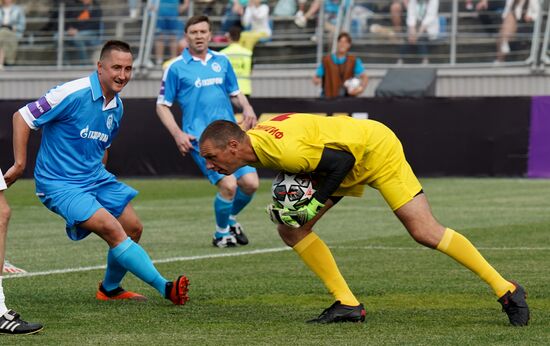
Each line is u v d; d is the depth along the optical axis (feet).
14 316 51.29
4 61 204.54
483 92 183.73
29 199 140.15
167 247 90.84
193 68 93.61
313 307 59.77
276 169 52.37
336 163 51.03
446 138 156.97
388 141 53.52
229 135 51.29
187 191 148.15
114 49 59.67
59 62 203.51
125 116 165.89
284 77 190.39
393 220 110.93
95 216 58.95
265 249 88.84
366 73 185.16
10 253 87.51
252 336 50.57
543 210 117.39
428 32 189.78
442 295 63.46
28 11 205.77
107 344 48.62
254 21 192.54
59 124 59.93
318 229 102.99
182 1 197.67
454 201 127.95
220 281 70.28
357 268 75.87
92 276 73.56
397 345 47.98
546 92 181.47
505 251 84.48
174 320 55.47
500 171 156.15
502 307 53.47
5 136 165.78
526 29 185.88
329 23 193.26
